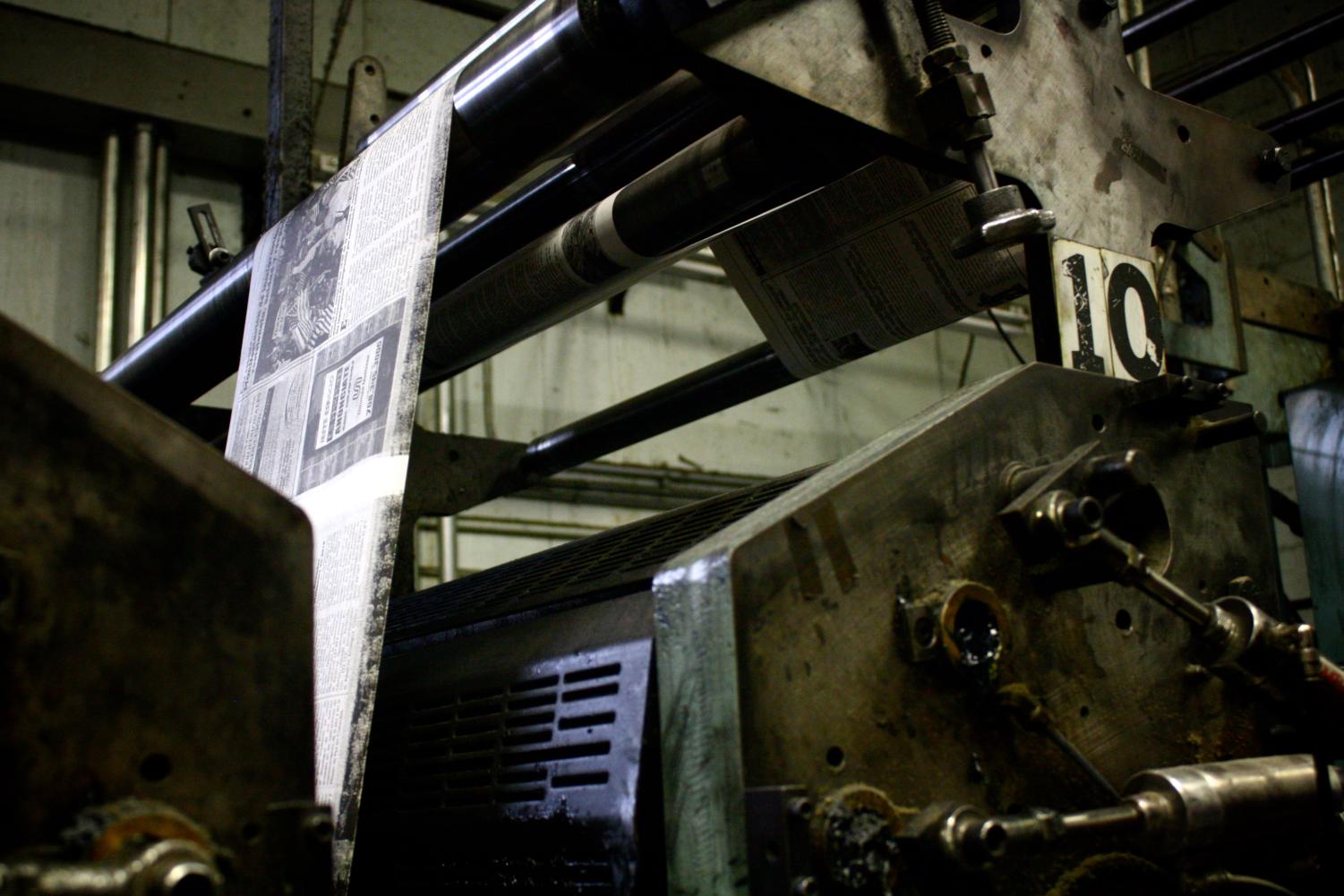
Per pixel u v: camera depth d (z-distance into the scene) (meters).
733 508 0.94
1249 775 0.67
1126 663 0.73
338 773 0.73
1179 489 0.79
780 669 0.58
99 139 3.14
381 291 0.92
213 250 1.52
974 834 0.56
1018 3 0.87
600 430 1.60
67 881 0.39
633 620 0.74
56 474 0.46
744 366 1.43
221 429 1.64
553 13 0.81
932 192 1.03
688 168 1.03
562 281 1.23
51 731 0.44
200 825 0.47
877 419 4.34
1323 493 1.65
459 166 0.97
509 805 0.74
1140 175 0.91
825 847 0.56
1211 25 3.83
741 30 0.73
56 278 3.05
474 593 1.13
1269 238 3.84
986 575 0.67
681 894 0.59
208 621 0.49
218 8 3.26
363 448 0.86
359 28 3.46
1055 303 0.82
